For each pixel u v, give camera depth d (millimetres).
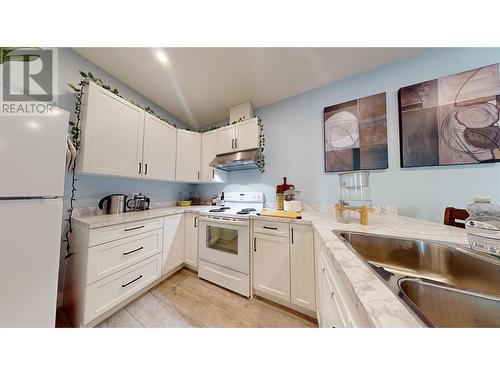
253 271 1571
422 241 800
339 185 1757
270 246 1486
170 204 2504
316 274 1194
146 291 1621
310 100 1947
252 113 2236
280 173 2109
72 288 1244
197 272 2006
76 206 1477
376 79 1608
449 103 1296
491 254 625
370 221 1228
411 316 340
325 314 886
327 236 862
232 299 1527
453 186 1296
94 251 1182
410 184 1438
